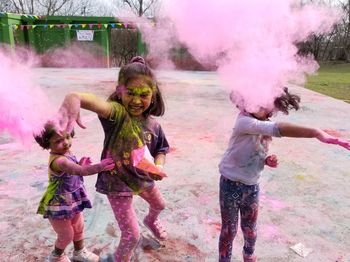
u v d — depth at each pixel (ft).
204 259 9.13
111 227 10.37
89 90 34.35
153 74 7.61
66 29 63.77
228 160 7.73
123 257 7.94
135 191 7.84
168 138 19.24
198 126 21.99
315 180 14.07
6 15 60.18
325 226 10.75
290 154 17.06
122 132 7.59
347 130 21.94
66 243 8.21
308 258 9.25
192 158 16.21
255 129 6.83
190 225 10.59
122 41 65.21
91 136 19.43
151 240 9.73
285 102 6.77
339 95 37.60
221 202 7.93
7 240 9.71
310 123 23.49
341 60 87.56
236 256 9.16
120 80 7.62
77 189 8.04
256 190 7.84
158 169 7.38
